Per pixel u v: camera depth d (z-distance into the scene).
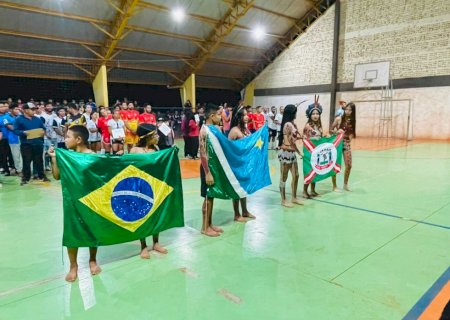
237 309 2.44
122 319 2.34
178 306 2.49
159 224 3.42
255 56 20.69
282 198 5.21
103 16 13.80
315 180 5.65
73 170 2.87
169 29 15.83
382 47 16.44
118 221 3.10
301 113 19.94
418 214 4.70
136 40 15.62
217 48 18.25
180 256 3.39
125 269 3.12
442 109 14.90
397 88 16.16
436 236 3.87
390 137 16.66
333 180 6.12
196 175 7.89
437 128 15.14
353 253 3.42
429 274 2.96
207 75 20.61
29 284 2.85
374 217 4.59
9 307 2.50
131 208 3.19
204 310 2.44
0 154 8.00
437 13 14.65
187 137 10.54
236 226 4.30
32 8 12.28
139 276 2.97
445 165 8.73
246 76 22.66
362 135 17.61
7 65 13.84
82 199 2.90
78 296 2.65
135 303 2.54
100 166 3.01
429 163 9.07
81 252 3.57
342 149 6.08
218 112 4.13
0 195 6.08
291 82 20.28
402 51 15.82
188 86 19.20
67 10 12.95
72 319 2.34
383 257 3.32
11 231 4.19
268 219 4.56
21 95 14.89
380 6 16.31
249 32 18.08
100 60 15.45
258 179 4.62
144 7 13.98
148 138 3.63
